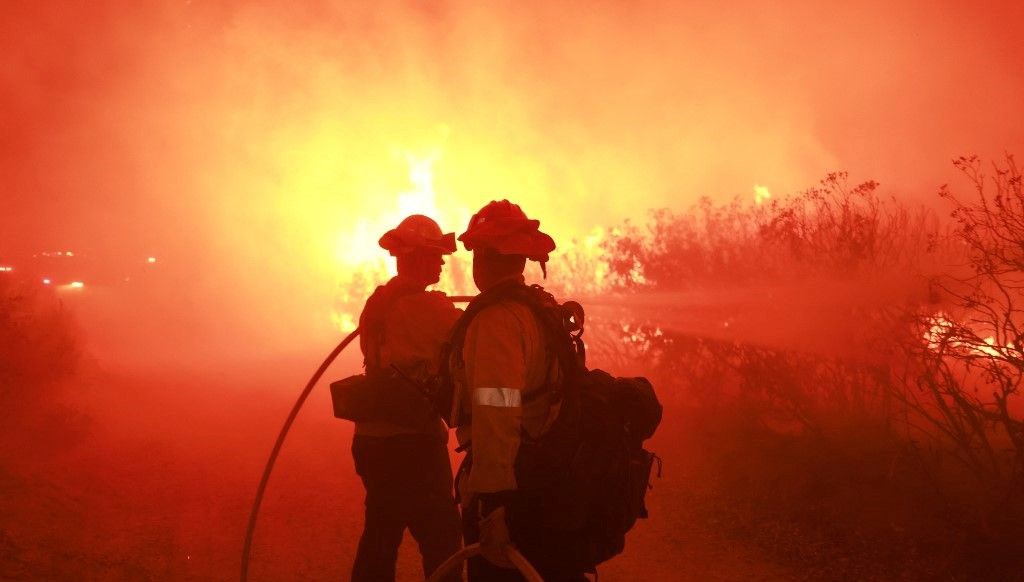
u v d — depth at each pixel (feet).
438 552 13.12
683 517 18.30
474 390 9.12
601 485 9.32
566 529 9.13
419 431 13.01
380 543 13.12
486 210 10.25
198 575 16.60
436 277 13.73
